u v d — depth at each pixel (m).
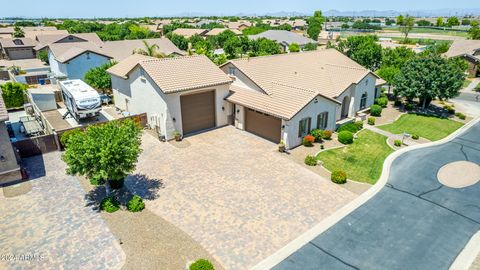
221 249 15.00
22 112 37.28
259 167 23.06
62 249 14.87
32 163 23.27
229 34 98.94
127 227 16.38
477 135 30.17
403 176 22.28
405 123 33.50
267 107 26.95
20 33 96.06
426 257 14.91
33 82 53.81
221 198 19.09
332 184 21.02
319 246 15.41
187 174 21.92
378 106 35.53
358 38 57.62
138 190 19.88
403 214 18.00
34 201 18.64
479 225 17.17
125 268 13.76
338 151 26.16
